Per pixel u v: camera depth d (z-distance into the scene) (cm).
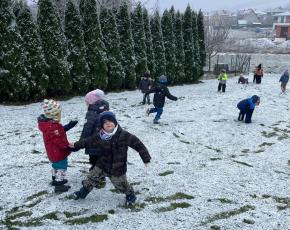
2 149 782
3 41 1402
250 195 564
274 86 2245
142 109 1372
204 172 671
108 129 459
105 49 1867
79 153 756
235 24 11425
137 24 2089
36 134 932
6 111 1291
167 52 2333
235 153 844
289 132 1073
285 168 739
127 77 2025
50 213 468
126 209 488
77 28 1691
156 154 789
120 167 471
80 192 497
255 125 1133
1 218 455
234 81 2544
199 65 2595
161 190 561
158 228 441
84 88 1741
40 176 594
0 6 1387
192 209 500
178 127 1062
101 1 2947
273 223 470
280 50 5669
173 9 2434
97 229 434
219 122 1154
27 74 1472
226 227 453
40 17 1554
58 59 1587
